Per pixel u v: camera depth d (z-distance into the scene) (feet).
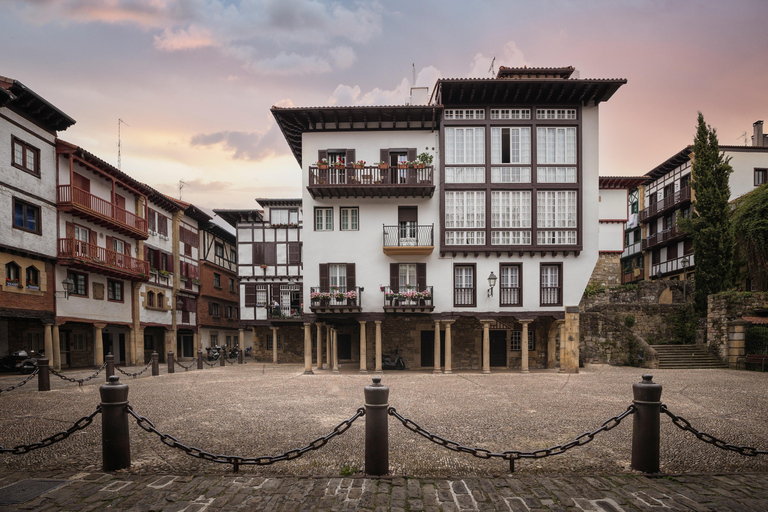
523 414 31.55
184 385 50.08
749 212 82.02
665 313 81.82
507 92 65.72
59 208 69.62
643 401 17.53
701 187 83.82
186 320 111.75
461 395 41.45
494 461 19.75
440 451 21.48
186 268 112.16
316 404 35.94
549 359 75.41
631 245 135.03
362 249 68.13
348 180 66.74
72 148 70.44
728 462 19.71
